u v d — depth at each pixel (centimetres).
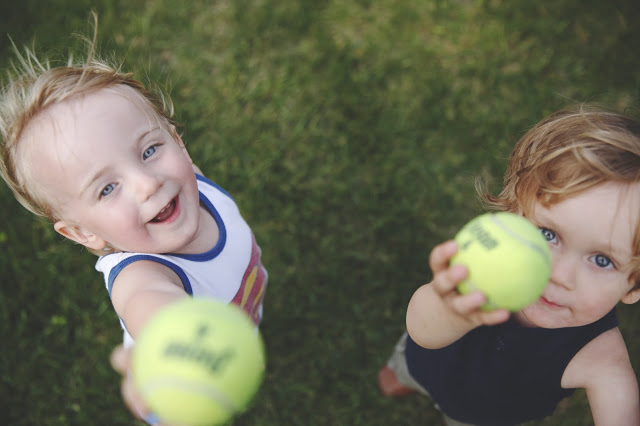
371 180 103
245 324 47
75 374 87
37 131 55
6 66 105
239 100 109
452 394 66
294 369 89
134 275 57
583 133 56
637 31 115
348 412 86
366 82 111
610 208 51
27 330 89
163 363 45
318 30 117
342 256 97
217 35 117
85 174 55
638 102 107
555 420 84
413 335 59
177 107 106
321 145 106
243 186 101
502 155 103
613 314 59
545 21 118
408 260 96
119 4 118
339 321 92
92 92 57
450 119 108
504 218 53
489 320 49
